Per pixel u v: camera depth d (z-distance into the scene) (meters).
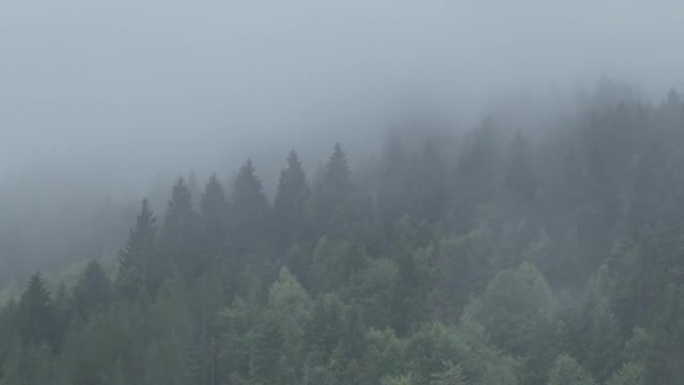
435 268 126.38
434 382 101.31
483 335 114.12
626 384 100.50
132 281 132.75
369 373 103.19
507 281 119.81
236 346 113.12
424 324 110.88
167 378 105.19
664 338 99.44
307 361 105.94
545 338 109.94
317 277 136.38
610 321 111.00
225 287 128.75
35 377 103.88
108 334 108.56
